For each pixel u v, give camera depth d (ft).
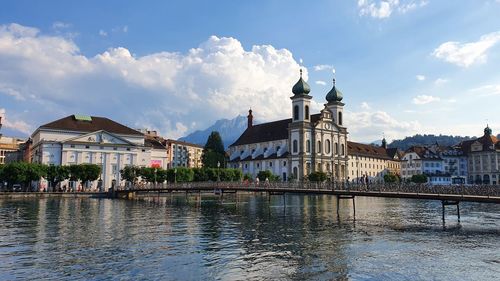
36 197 368.27
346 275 98.17
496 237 148.66
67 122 486.38
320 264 107.86
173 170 458.50
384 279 95.30
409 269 103.45
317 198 397.80
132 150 497.05
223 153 607.78
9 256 115.85
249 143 616.39
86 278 95.45
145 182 462.60
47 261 110.32
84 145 470.80
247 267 104.73
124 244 133.90
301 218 208.95
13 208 257.75
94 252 121.49
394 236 150.20
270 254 119.24
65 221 190.60
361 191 215.10
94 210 247.50
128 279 94.84
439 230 164.96
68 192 388.37
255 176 583.17
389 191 208.13
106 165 481.46
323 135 537.24
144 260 111.75
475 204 304.30
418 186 198.90
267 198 395.14
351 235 152.46
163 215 222.48
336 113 568.41
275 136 574.15
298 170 516.73
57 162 460.55
